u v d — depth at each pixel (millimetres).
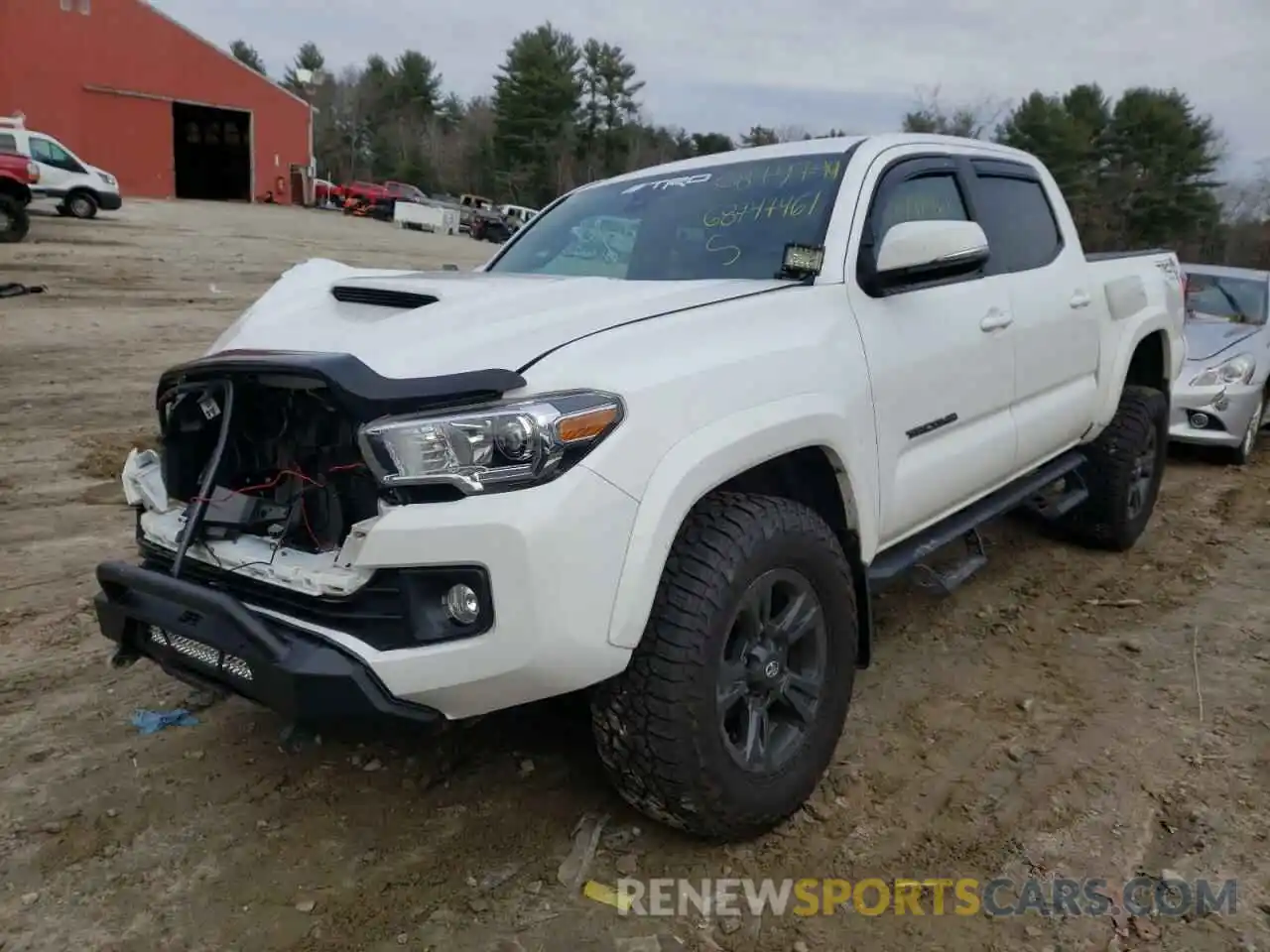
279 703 2408
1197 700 3793
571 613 2314
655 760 2553
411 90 86625
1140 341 5227
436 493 2354
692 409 2564
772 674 2781
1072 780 3230
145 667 3881
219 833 2893
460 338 2572
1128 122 57281
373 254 23188
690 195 3805
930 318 3525
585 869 2762
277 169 45781
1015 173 4520
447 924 2551
